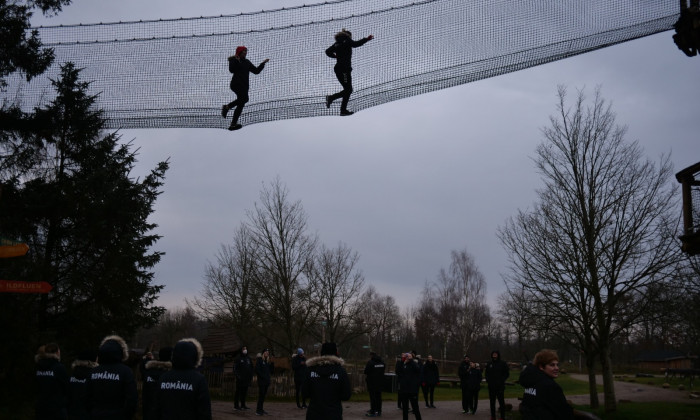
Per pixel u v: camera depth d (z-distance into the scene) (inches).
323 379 312.5
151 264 681.6
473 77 328.5
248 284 1221.1
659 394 1154.0
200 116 372.5
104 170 650.8
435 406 889.5
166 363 291.7
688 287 724.0
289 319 1117.1
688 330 934.4
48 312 658.8
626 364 2856.8
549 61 319.0
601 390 1318.9
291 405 866.1
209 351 1317.7
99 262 653.9
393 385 1151.0
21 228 626.8
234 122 366.3
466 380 782.5
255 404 871.1
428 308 2578.7
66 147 669.3
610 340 732.7
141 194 681.6
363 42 343.0
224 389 962.7
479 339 2522.1
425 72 333.7
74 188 637.3
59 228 658.8
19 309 566.3
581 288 725.3
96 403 259.4
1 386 547.8
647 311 714.8
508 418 718.5
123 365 265.1
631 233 711.1
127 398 258.4
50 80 628.7
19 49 549.0
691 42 317.7
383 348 2699.3
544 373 231.0
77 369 320.5
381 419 717.9
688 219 499.2
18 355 546.3
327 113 356.5
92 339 629.9
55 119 587.8
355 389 1128.8
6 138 613.3
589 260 719.1
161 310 689.0
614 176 729.6
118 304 641.0
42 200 628.1
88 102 617.3
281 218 1157.1
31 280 589.3
